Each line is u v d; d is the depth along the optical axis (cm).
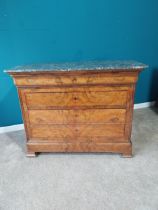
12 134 220
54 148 171
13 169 159
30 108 161
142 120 238
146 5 228
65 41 215
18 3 187
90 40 223
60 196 130
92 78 145
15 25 194
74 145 169
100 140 168
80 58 227
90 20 214
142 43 245
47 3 195
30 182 144
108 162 163
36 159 171
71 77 145
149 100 278
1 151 185
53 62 211
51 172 154
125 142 165
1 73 205
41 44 208
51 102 157
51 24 204
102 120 161
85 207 121
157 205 121
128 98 152
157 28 243
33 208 122
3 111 219
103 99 153
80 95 153
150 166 157
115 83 146
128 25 230
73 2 202
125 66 139
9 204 126
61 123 164
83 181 143
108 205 122
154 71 266
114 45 234
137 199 126
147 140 194
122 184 139
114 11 219
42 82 148
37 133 170
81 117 161
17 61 207
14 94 216
